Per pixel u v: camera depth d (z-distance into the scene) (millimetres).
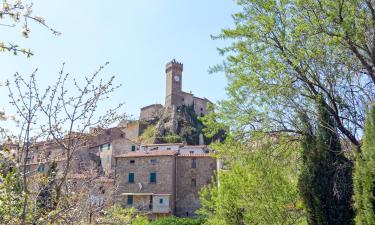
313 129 12258
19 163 5562
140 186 51188
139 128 92875
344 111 12727
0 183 5375
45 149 6559
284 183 13711
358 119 12531
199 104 99625
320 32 11672
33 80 5895
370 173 8617
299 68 12594
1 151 5473
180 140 84188
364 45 11500
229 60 13516
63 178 6109
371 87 12672
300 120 12961
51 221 5742
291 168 14047
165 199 50250
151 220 42438
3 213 5328
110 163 58938
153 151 55688
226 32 13414
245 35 13234
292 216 13570
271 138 13938
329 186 11023
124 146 60750
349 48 11805
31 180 6164
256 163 13898
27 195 5312
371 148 8742
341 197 10867
